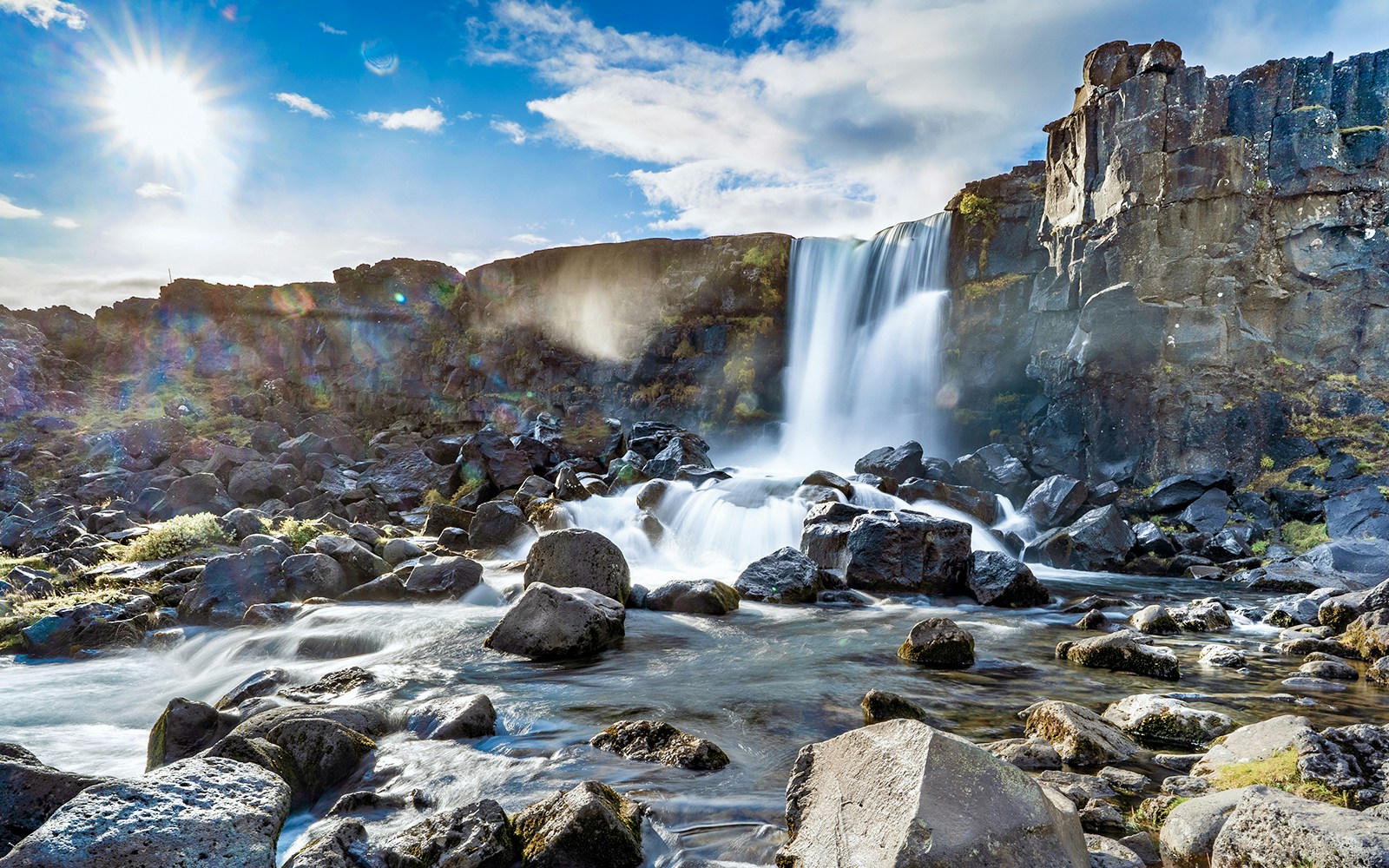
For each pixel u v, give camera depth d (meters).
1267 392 21.44
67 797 4.70
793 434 32.88
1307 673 8.74
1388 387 20.86
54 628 10.52
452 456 27.86
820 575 13.98
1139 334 22.38
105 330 49.31
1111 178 23.42
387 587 12.88
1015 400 27.09
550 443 27.08
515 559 16.88
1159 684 8.37
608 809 4.51
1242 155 22.08
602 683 8.26
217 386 44.03
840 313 32.81
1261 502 19.69
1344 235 21.81
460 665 8.96
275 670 8.38
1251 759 5.55
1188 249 22.27
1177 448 21.75
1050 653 9.89
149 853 3.46
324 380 44.78
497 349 40.47
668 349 36.09
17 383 37.25
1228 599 14.32
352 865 4.02
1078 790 5.23
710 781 5.62
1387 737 5.20
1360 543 16.59
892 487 20.42
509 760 6.01
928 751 3.81
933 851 3.35
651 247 37.28
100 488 23.23
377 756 6.03
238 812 3.90
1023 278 27.33
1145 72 23.02
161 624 11.23
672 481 20.83
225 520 16.47
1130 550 18.45
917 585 13.92
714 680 8.41
